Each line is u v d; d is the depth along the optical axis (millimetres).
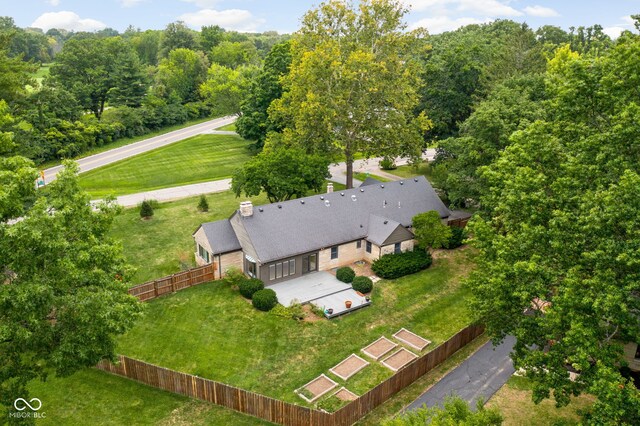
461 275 38562
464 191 41500
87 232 21562
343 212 41219
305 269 38312
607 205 18641
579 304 18969
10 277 19969
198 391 25484
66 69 94438
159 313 33094
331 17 52469
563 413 24562
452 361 28750
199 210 51938
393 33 52156
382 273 37688
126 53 99500
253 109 78562
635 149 20859
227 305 34125
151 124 95500
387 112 51562
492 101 42000
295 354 29094
